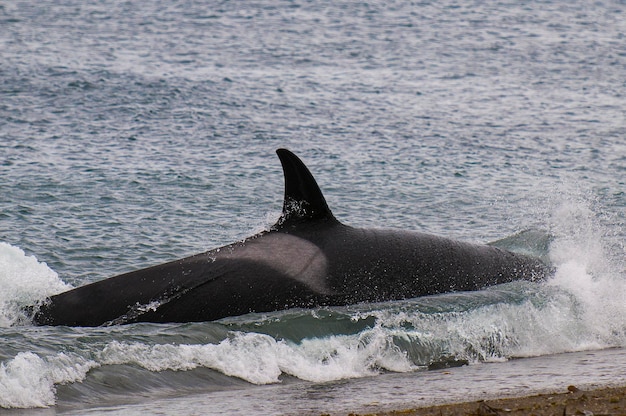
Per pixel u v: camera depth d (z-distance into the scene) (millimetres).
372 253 57062
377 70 194750
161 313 53156
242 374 48125
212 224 83188
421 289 57406
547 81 185625
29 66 176000
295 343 51406
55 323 53125
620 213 90188
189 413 41125
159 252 74000
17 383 43062
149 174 101188
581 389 44719
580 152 121625
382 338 52688
